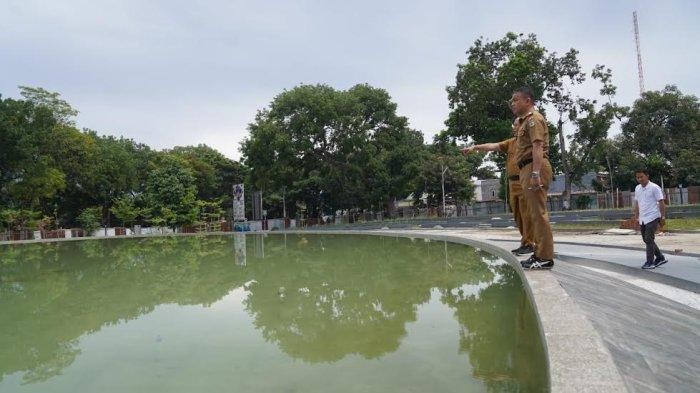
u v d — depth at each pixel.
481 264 6.00
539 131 3.63
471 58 28.36
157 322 3.49
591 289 3.14
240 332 3.11
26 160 25.81
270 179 31.45
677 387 1.63
